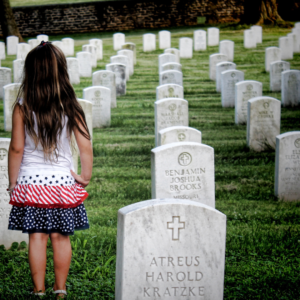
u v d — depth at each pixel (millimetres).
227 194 7559
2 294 3988
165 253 3404
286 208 6926
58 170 3469
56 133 3396
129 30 34000
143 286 3414
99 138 11414
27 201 3391
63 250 3602
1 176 5152
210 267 3473
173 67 18109
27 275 4453
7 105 11992
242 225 6180
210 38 27578
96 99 12422
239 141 11125
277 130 10227
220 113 14430
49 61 3424
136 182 8156
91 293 4195
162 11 34219
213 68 19578
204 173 5867
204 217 3414
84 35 33062
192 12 34188
